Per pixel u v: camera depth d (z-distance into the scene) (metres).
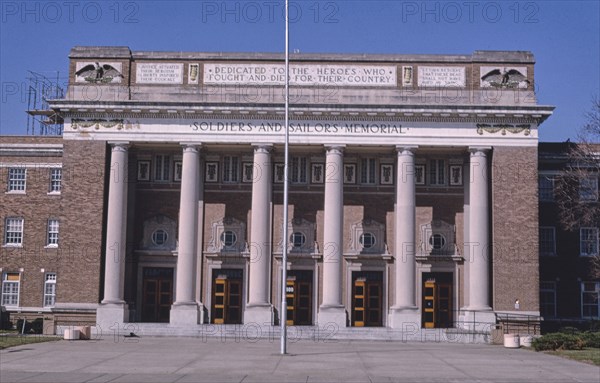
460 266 58.47
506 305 54.66
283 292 39.78
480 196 55.50
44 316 57.31
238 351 40.62
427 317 58.19
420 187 59.19
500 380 29.12
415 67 57.38
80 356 36.62
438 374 30.92
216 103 55.94
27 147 62.97
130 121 56.47
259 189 55.91
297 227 59.19
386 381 28.59
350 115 55.94
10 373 30.17
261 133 56.25
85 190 55.91
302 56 57.19
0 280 62.03
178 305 54.88
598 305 61.91
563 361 36.09
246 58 57.38
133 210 59.22
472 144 55.84
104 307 54.38
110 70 57.59
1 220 62.72
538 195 60.91
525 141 55.91
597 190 61.69
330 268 55.03
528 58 57.22
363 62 57.31
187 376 29.62
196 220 56.28
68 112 56.44
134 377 29.22
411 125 56.16
